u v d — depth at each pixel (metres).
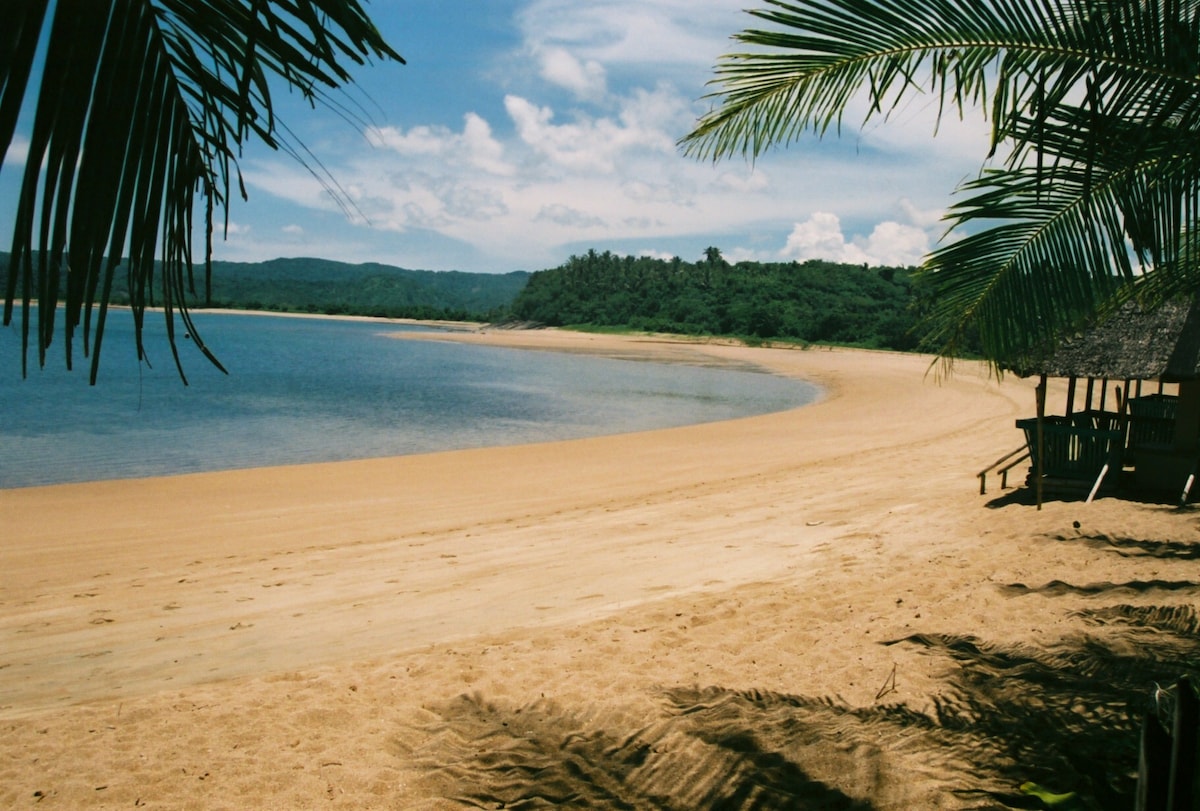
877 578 6.91
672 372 52.28
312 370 48.91
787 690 4.47
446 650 5.77
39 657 6.23
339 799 3.55
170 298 1.34
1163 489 9.76
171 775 3.85
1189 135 3.21
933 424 24.20
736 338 95.62
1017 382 39.62
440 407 31.62
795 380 46.06
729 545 9.16
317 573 8.85
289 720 4.51
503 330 133.62
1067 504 9.23
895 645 5.08
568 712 4.37
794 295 106.00
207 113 1.31
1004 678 4.33
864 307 101.38
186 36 1.27
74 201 1.17
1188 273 4.13
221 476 16.50
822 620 5.84
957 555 7.53
